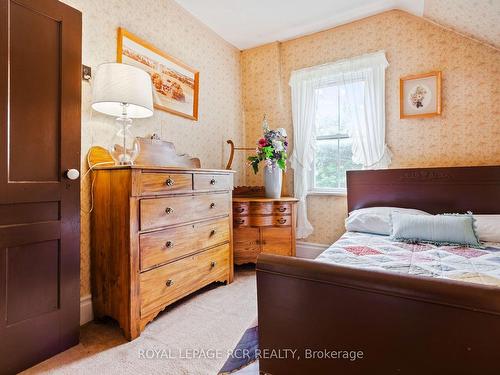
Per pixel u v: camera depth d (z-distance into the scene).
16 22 1.37
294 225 2.89
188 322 1.82
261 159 3.02
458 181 2.40
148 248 1.72
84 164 1.86
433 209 2.49
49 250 1.51
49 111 1.50
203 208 2.16
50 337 1.49
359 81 2.85
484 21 2.10
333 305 0.84
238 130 3.53
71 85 1.59
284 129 3.16
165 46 2.50
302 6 2.66
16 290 1.38
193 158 2.63
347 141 3.01
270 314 0.95
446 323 0.68
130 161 1.86
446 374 0.69
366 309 0.79
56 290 1.53
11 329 1.35
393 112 2.73
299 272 0.88
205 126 3.00
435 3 2.21
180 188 1.94
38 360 1.44
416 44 2.62
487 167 2.30
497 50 2.32
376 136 2.76
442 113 2.53
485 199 2.31
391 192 2.66
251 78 3.53
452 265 1.40
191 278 2.05
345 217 3.01
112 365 1.41
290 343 0.92
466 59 2.43
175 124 2.62
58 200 1.54
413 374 0.73
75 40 1.61
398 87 2.70
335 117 3.06
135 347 1.56
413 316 0.72
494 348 0.63
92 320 1.87
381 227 2.23
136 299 1.65
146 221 1.70
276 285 0.93
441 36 2.52
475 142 2.41
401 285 0.73
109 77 1.68
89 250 1.89
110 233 1.74
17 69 1.37
